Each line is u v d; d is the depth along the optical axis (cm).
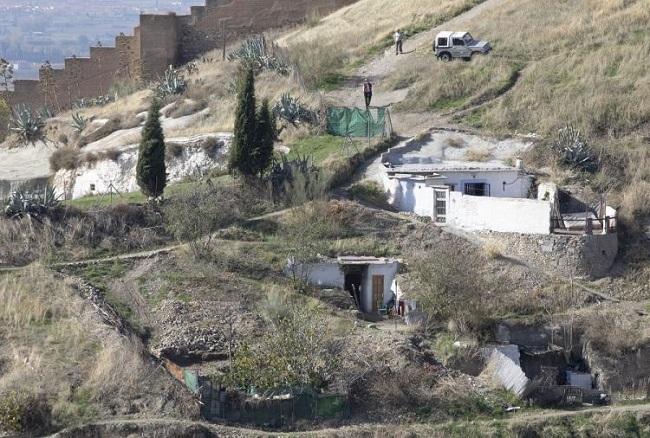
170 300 8012
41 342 7506
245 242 8644
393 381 7400
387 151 9831
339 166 9462
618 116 10081
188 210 8644
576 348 8012
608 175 9475
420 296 8094
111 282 8212
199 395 7106
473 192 9288
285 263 8450
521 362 7850
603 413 7431
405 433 7106
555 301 8281
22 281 8075
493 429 7212
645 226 8988
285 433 7050
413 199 9138
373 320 8212
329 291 8281
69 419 6944
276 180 9250
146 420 6969
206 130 10569
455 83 10938
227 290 8144
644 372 7894
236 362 7281
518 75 11006
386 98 11038
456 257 8338
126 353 7362
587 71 10794
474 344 7838
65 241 8625
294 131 10219
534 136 9956
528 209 8669
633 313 8219
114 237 8700
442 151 9888
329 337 7612
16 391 7006
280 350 7356
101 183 10438
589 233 8588
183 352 7550
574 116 10100
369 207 9100
